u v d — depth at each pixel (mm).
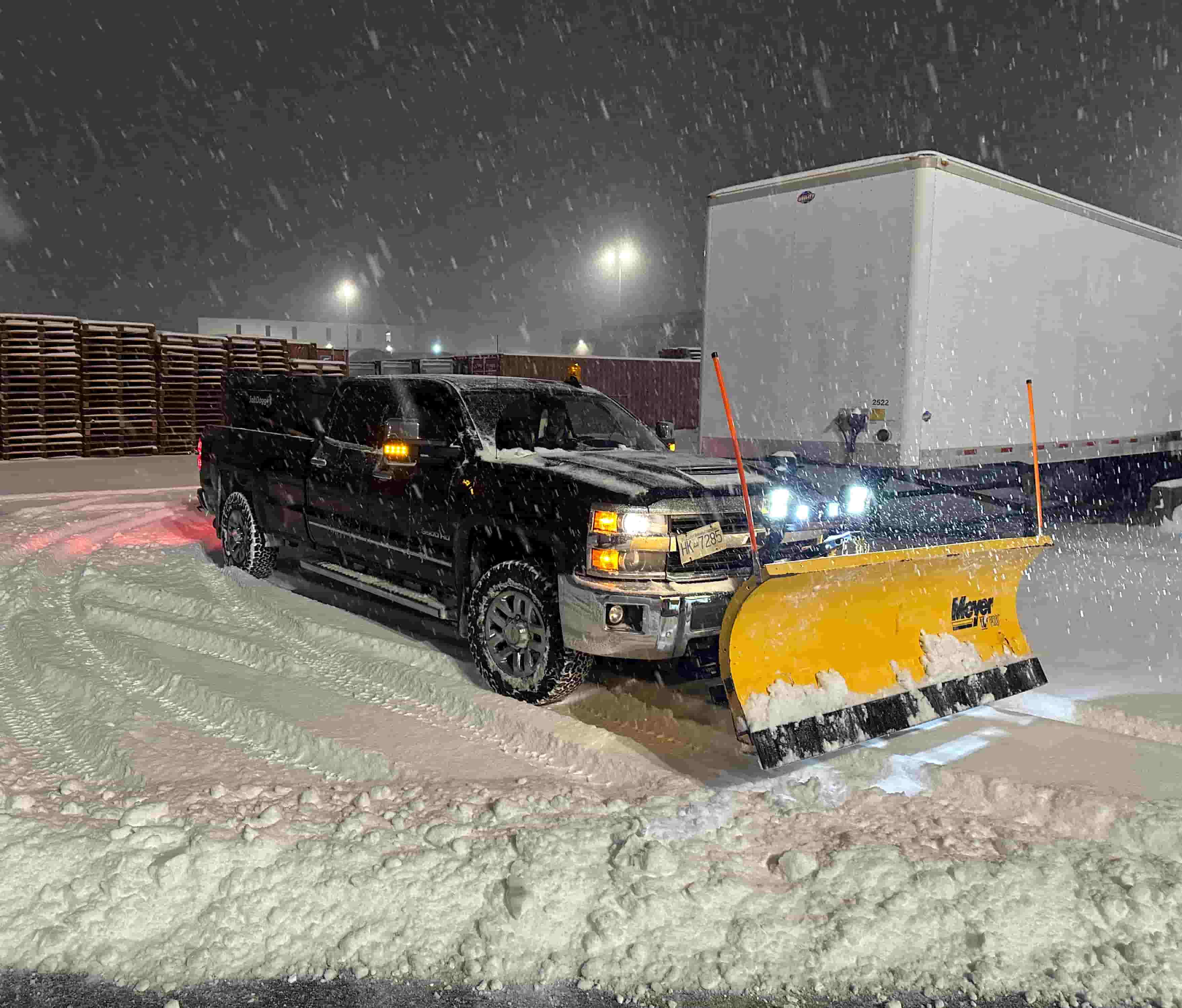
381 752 4672
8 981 2951
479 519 5809
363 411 7332
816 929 3252
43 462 19781
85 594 7805
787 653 4531
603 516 5066
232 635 6684
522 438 6328
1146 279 13258
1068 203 11141
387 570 6891
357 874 3432
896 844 3811
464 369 33156
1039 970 3088
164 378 22391
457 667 6043
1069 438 11883
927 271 9117
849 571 4516
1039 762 4664
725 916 3309
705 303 10820
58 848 3463
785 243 10078
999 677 5363
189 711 5297
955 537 10445
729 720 5207
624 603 4945
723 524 5250
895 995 2984
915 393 9234
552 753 4793
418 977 3021
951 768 4520
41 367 20312
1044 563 10281
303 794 4035
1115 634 7285
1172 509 12820
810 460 10016
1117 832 3928
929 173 8992
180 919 3230
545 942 3176
